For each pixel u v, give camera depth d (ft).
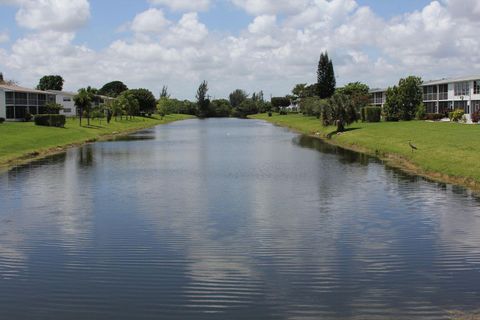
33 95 365.81
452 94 293.64
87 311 40.14
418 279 45.96
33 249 56.34
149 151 170.60
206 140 224.33
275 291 43.60
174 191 90.94
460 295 42.22
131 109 428.56
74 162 137.90
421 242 57.72
